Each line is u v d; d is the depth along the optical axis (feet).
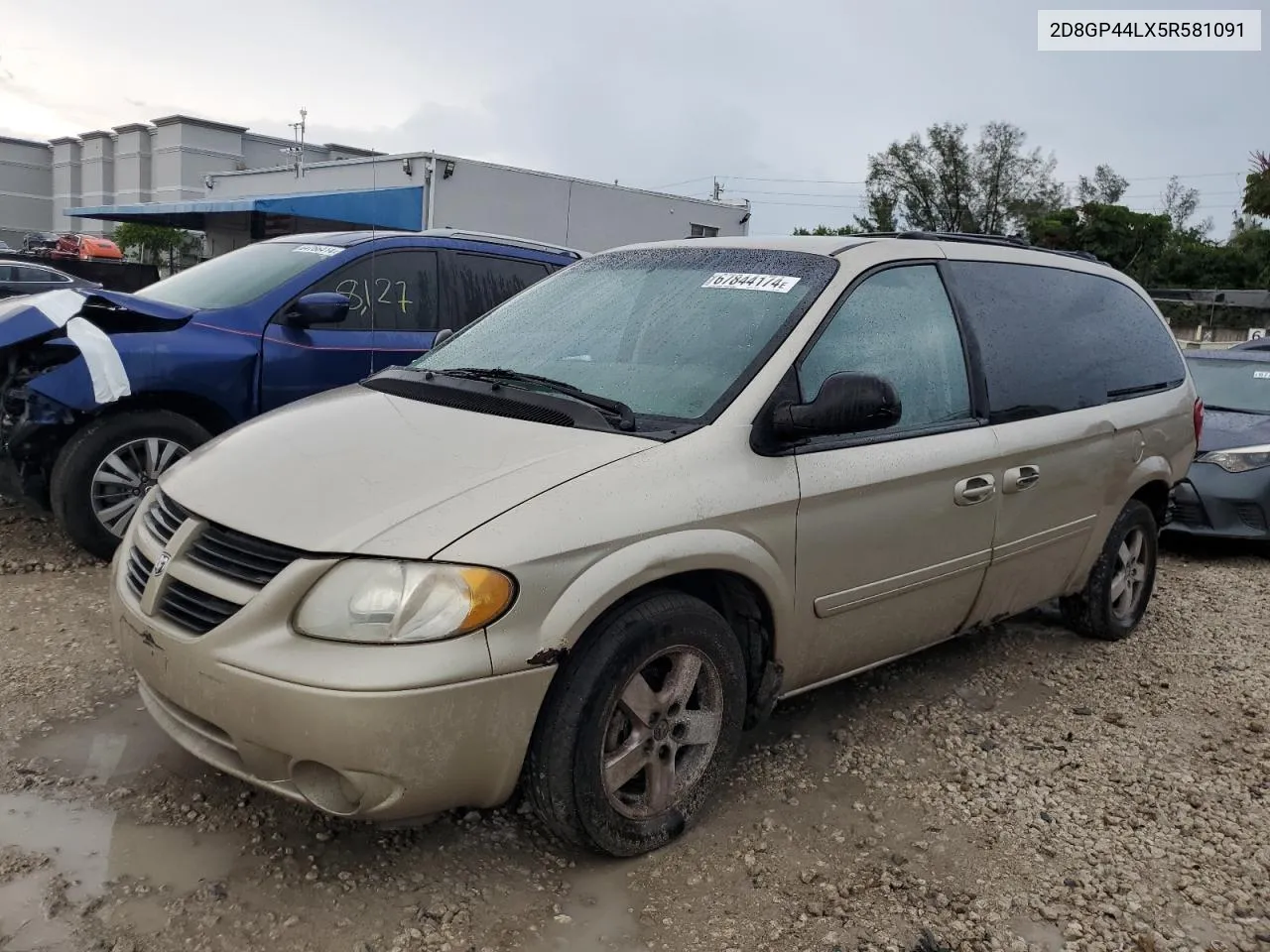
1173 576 21.83
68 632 14.17
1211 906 9.60
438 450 9.48
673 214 79.46
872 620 11.57
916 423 11.86
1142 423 15.44
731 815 10.66
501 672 8.24
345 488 8.96
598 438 9.62
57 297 17.39
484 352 12.52
